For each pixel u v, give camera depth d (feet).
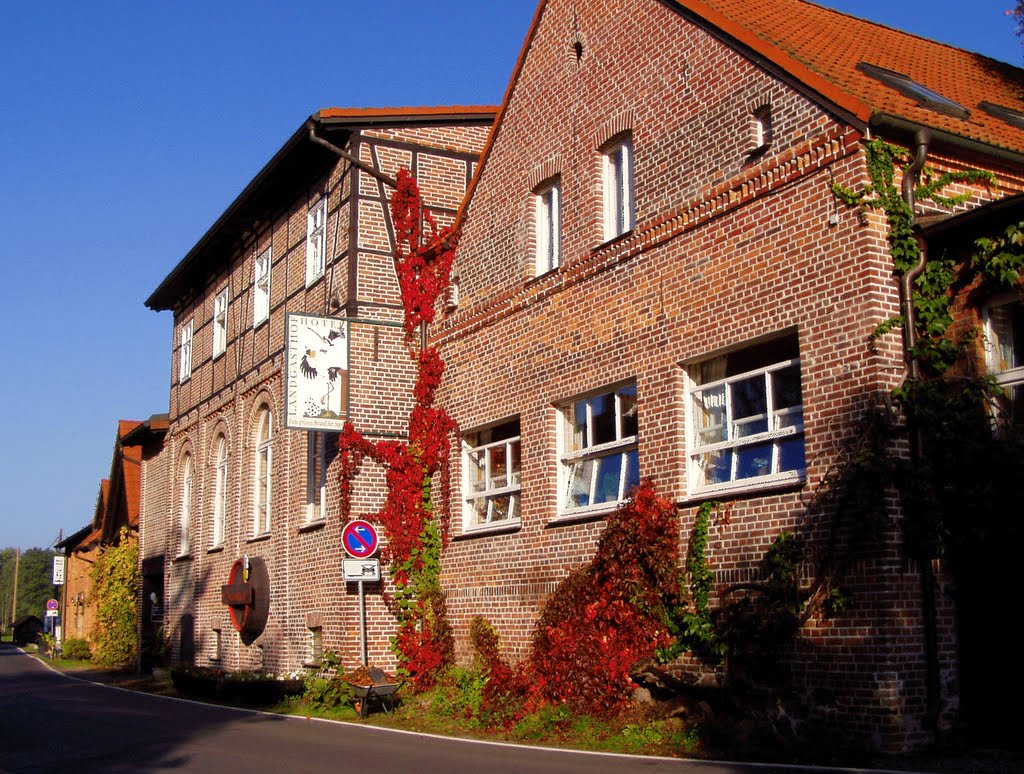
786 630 37.35
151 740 43.80
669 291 45.83
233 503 86.48
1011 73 56.70
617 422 49.14
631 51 50.03
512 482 57.11
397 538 62.44
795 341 40.16
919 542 35.12
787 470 39.68
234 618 81.51
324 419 63.31
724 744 36.22
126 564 126.21
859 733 34.71
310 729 47.85
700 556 41.70
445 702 52.85
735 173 43.01
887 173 37.65
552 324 53.67
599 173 51.85
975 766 31.14
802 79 40.04
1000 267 35.58
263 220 84.84
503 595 55.42
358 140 68.39
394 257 67.72
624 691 43.14
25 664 147.02
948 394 36.06
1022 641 33.81
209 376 96.07
